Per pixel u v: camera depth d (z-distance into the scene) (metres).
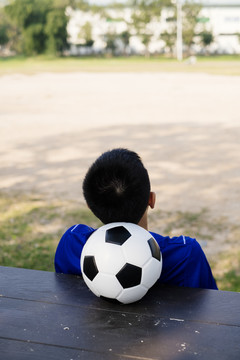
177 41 72.19
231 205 6.45
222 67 42.78
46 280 1.65
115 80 30.20
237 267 4.39
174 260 1.55
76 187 7.48
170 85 26.33
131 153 1.51
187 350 1.23
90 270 1.40
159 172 8.44
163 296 1.51
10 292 1.57
